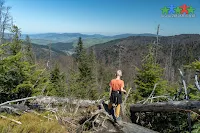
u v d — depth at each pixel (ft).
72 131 23.21
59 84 60.85
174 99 29.63
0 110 24.63
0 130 19.40
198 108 21.77
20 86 31.81
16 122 21.68
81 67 124.26
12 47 36.73
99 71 155.33
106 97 40.68
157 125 29.81
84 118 25.61
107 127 23.81
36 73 36.32
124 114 29.71
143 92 44.24
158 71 45.21
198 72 31.68
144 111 29.09
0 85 31.78
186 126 26.14
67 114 29.45
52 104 35.91
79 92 58.13
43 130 21.35
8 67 30.86
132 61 151.43
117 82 25.13
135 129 23.59
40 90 37.47
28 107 27.61
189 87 28.84
